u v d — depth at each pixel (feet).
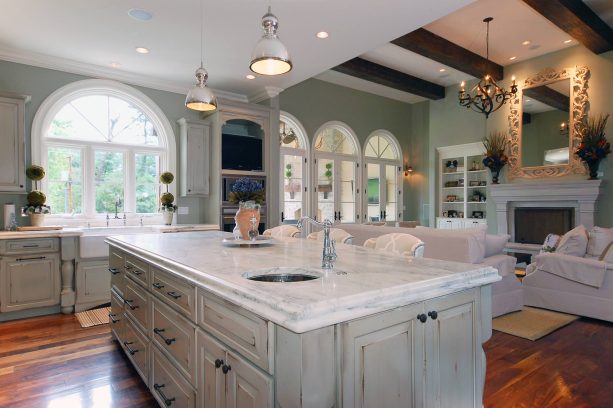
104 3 10.57
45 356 9.60
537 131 21.65
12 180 13.25
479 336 5.24
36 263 12.80
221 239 9.64
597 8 16.26
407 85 24.49
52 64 14.67
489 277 5.21
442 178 28.37
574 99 20.11
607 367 8.83
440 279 4.58
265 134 18.56
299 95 23.79
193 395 5.38
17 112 13.33
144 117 17.29
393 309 4.09
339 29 12.14
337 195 25.68
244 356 4.16
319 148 24.99
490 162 22.90
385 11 10.99
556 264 13.06
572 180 20.18
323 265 5.34
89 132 15.88
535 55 21.42
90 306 13.78
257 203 8.77
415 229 13.34
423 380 4.45
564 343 10.32
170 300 6.17
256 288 4.08
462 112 26.35
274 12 11.05
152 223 17.17
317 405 3.43
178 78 16.99
